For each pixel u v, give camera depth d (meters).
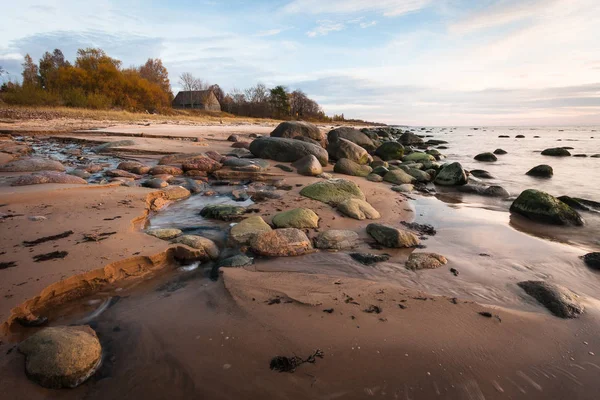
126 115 27.52
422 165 12.57
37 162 7.72
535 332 2.78
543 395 2.17
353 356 2.38
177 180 7.71
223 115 51.94
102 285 3.28
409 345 2.52
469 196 8.60
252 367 2.26
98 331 2.61
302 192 6.86
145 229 4.71
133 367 2.25
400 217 6.15
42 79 41.59
